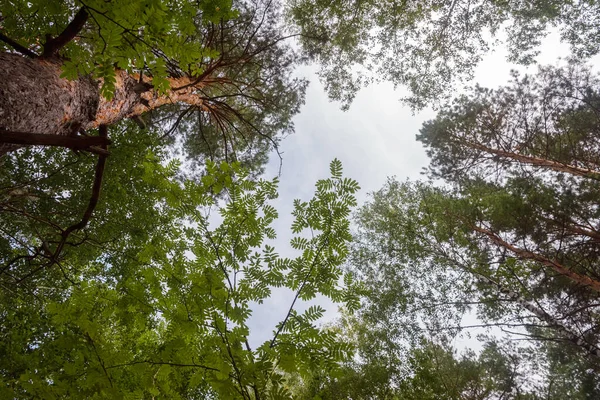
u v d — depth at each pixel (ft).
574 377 24.36
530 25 28.73
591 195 22.99
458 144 29.89
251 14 25.81
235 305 7.22
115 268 18.19
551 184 24.95
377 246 30.04
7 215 15.57
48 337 16.16
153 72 5.63
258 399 7.02
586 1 26.23
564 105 27.09
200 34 23.26
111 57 5.26
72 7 12.03
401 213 29.45
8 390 6.68
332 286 8.04
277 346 7.13
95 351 6.70
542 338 21.47
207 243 8.20
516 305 23.84
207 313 7.20
